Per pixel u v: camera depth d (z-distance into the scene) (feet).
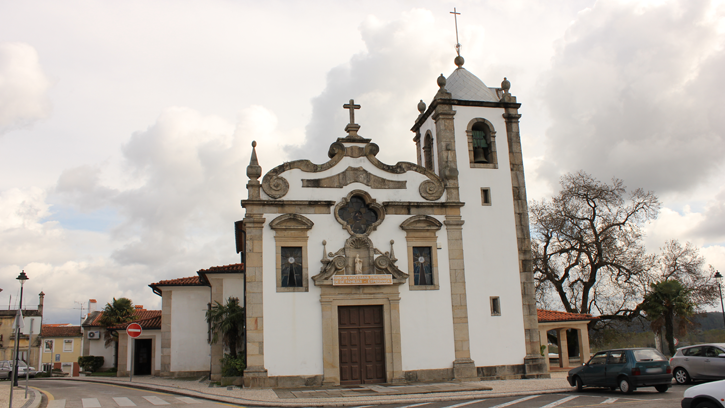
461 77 91.61
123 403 58.03
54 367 208.95
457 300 78.54
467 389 65.67
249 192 74.79
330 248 75.72
